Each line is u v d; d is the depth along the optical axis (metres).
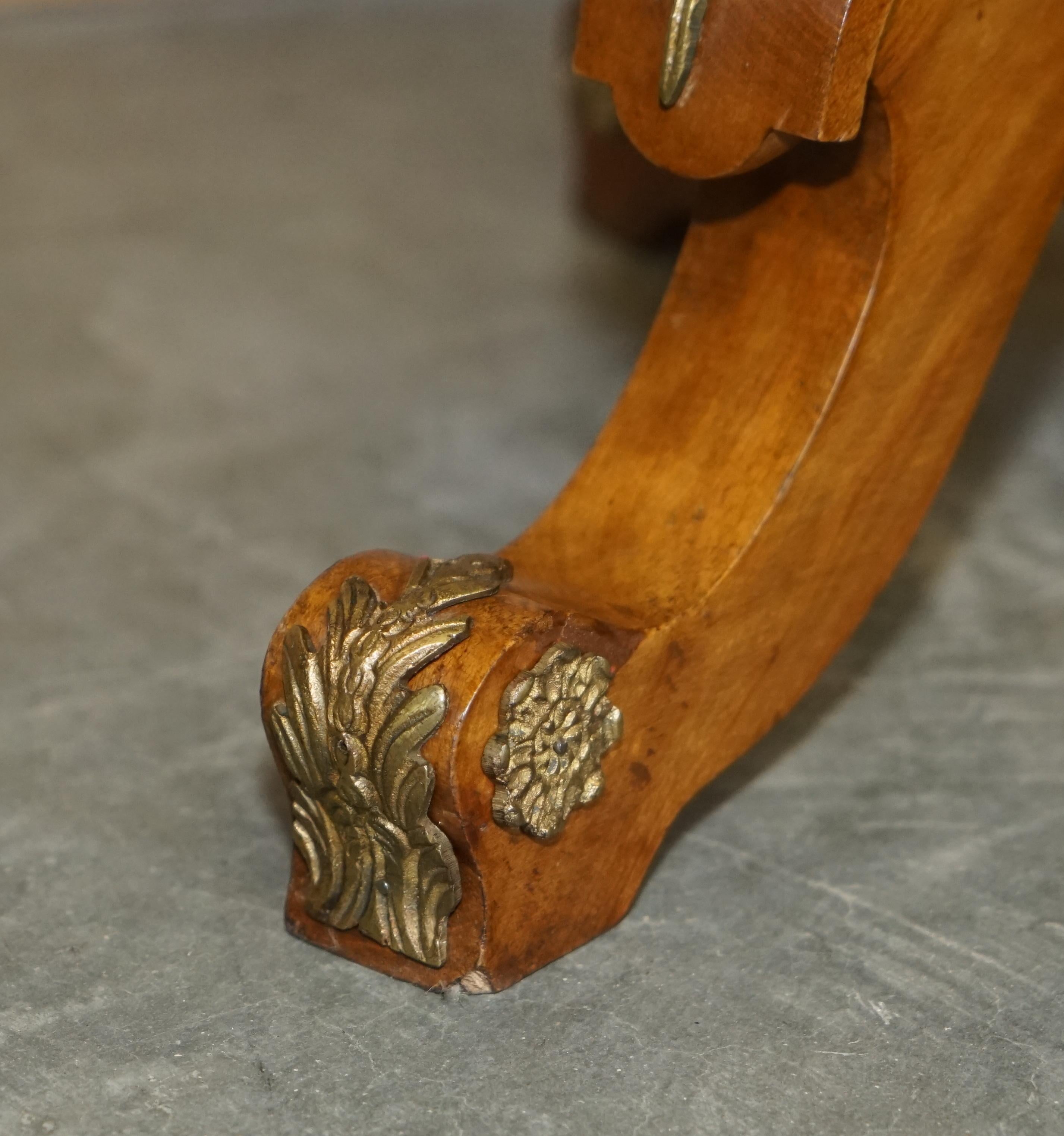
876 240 0.70
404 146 1.68
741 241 0.73
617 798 0.70
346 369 1.13
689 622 0.71
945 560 0.93
